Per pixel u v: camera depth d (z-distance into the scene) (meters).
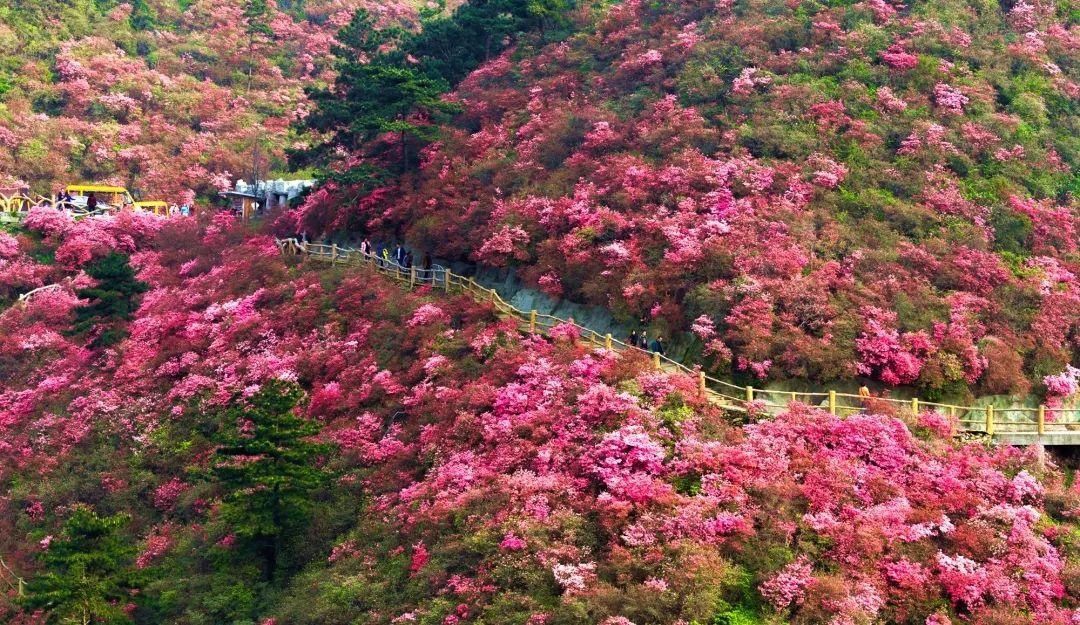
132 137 90.00
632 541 28.14
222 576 35.12
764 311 37.50
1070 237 43.72
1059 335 38.62
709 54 53.69
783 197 43.31
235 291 52.84
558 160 50.03
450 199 50.88
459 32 67.50
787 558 27.59
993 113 49.53
